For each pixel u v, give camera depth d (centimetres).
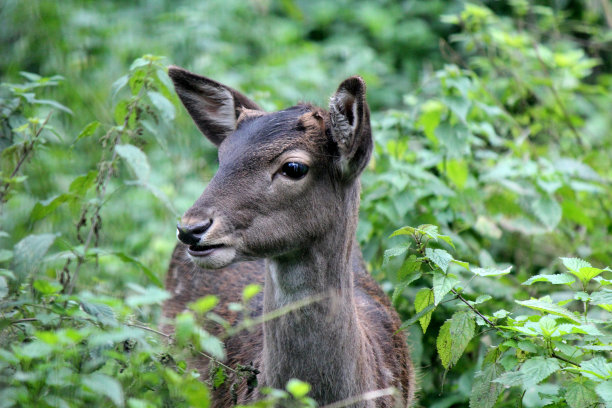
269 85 1595
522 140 1262
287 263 784
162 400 712
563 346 741
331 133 784
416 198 1111
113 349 733
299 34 1997
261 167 765
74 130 1349
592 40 1805
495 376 779
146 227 1300
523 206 1208
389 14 2020
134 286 852
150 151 1428
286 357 782
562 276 778
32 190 1138
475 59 1623
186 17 1720
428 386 1044
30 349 614
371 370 833
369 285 1012
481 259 1082
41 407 643
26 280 843
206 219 742
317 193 777
